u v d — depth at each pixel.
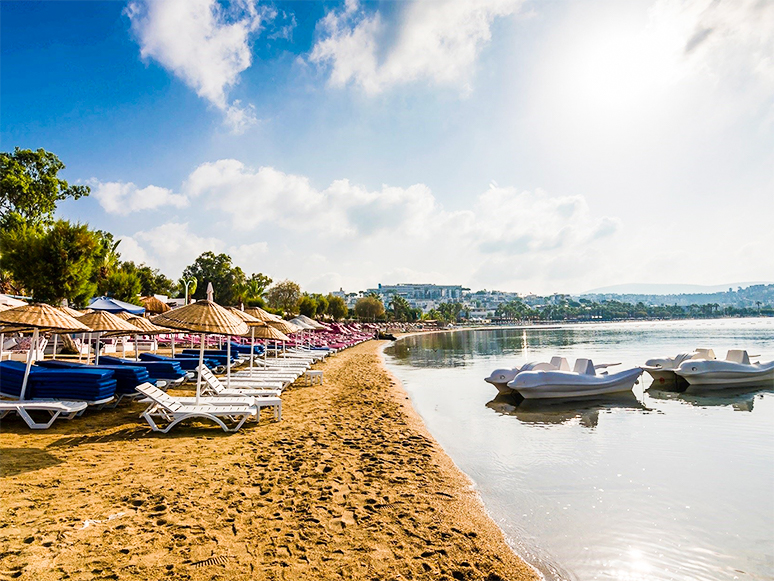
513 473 6.89
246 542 4.19
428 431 9.51
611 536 4.88
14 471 5.68
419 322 139.62
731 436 9.16
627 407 12.26
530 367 14.16
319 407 11.27
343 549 4.19
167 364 11.65
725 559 4.46
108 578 3.44
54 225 20.09
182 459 6.56
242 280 69.00
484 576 3.92
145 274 58.16
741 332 62.47
